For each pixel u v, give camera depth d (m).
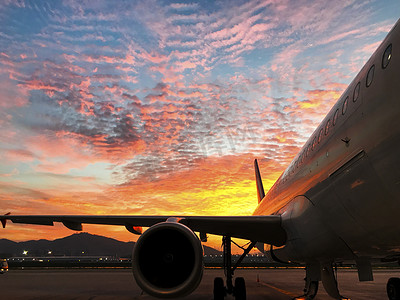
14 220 10.17
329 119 6.35
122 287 15.80
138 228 9.85
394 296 8.27
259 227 8.12
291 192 8.18
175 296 4.84
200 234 9.69
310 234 6.69
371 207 4.69
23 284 17.69
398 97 3.99
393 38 4.39
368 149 4.57
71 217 9.51
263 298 11.17
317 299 10.84
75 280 20.91
